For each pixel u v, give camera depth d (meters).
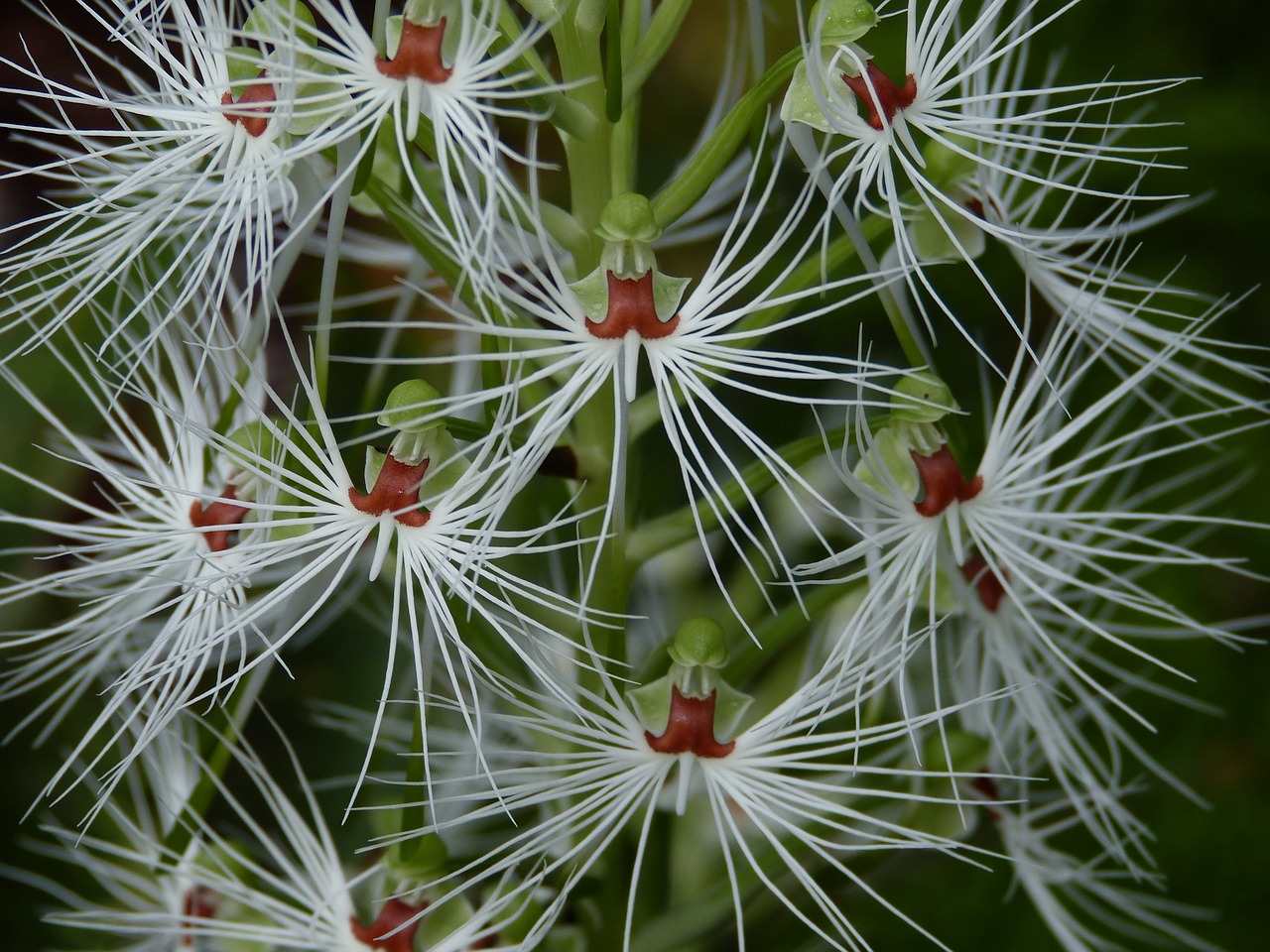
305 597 0.32
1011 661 0.34
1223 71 0.42
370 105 0.30
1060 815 0.41
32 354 0.40
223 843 0.33
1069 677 0.35
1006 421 0.33
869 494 0.32
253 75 0.31
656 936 0.33
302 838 0.33
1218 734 0.41
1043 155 0.37
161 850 0.33
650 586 0.38
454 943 0.32
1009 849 0.35
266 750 0.40
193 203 0.34
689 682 0.32
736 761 0.32
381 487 0.31
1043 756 0.36
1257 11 0.42
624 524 0.31
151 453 0.33
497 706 0.35
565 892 0.31
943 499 0.32
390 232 0.38
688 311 0.31
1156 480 0.42
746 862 0.35
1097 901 0.42
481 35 0.30
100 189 0.34
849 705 0.31
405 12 0.30
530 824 0.35
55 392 0.40
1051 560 0.35
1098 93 0.42
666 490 0.40
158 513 0.33
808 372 0.30
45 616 0.40
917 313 0.41
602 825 0.31
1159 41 0.42
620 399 0.30
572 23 0.31
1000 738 0.35
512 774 0.34
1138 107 0.42
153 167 0.31
